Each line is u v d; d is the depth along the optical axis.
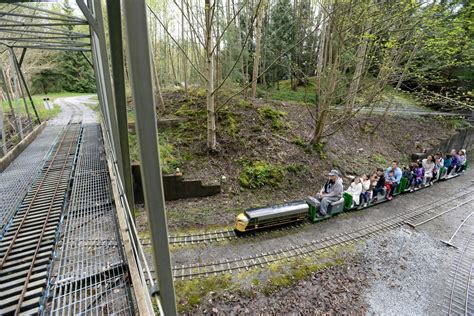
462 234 7.86
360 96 14.04
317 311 4.81
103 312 2.47
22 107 19.23
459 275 6.12
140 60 1.42
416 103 19.98
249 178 9.66
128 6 1.31
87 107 21.55
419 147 14.86
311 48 15.16
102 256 3.19
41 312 2.47
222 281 5.29
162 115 11.59
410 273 6.04
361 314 4.86
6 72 16.25
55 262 3.12
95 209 4.28
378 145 14.56
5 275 2.91
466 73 16.23
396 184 9.64
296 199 9.41
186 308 4.65
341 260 6.19
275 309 4.77
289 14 17.17
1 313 2.43
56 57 30.83
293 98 16.78
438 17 9.74
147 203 1.72
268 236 6.93
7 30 6.05
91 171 6.00
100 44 4.38
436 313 5.07
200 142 10.48
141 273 2.36
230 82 14.62
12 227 3.83
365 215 8.51
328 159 11.70
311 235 7.13
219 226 7.44
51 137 9.81
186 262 5.80
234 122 11.50
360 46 11.29
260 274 5.54
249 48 17.77
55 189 5.07
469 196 10.65
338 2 8.71
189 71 17.12
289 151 11.12
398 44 10.44
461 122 18.05
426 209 9.26
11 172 6.02
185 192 8.79
